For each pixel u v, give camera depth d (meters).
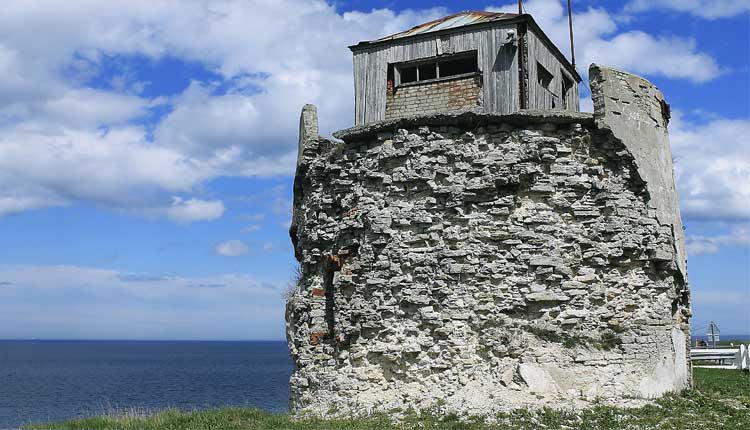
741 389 15.93
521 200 14.09
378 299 14.28
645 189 14.30
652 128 15.01
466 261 13.84
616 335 13.63
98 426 13.23
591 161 14.22
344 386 14.25
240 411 13.99
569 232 13.88
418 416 12.44
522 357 13.38
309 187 16.45
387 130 14.82
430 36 15.92
